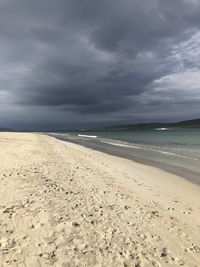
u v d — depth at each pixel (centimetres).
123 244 630
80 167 1611
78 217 761
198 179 1491
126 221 772
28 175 1206
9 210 760
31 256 545
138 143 4909
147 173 1645
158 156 2611
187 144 4528
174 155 2698
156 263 565
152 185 1297
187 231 746
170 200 1045
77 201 905
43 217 734
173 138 7112
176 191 1206
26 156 1847
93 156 2398
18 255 542
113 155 2667
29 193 934
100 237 654
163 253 609
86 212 808
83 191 1040
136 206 921
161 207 939
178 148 3634
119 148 3647
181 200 1060
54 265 522
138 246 628
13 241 596
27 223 690
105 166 1798
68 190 1027
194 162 2169
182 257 602
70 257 555
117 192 1085
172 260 584
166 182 1395
